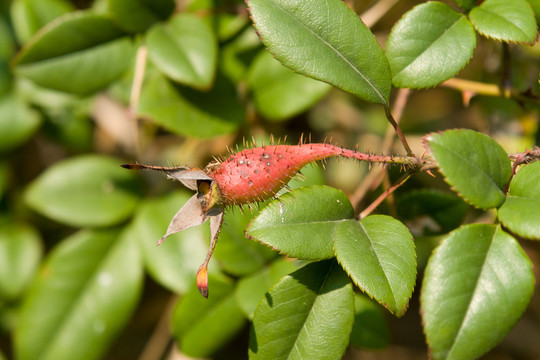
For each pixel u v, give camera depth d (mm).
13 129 439
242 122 407
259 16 340
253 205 346
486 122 425
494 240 330
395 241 331
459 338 325
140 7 394
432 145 329
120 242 420
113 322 415
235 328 380
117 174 423
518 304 326
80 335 414
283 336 338
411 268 328
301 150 340
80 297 416
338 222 334
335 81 342
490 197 331
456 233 329
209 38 393
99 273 417
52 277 416
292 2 342
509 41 347
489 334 325
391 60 350
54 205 418
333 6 342
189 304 378
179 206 417
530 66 420
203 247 405
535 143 417
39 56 400
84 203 419
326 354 336
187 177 337
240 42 414
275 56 341
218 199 336
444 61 349
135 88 399
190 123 402
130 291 416
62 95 440
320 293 339
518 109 418
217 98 407
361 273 327
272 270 375
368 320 376
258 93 408
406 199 369
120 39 405
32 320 413
